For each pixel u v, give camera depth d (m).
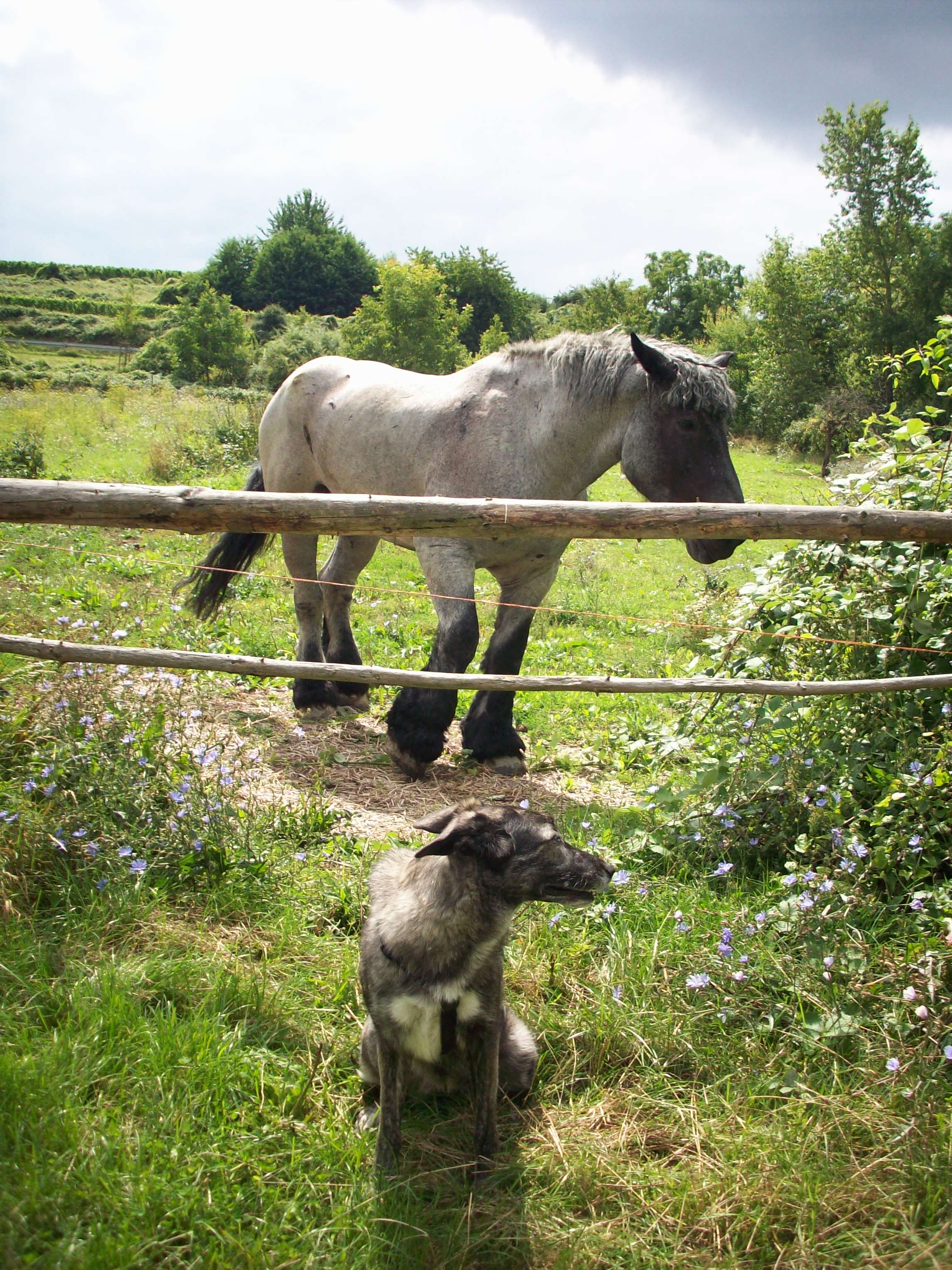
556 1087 3.13
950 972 3.28
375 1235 2.44
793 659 4.89
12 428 17.08
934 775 3.88
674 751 5.03
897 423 5.05
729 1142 2.79
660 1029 3.26
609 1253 2.47
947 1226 2.42
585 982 3.58
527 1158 2.83
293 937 3.70
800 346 39.44
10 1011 3.02
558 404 5.54
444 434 5.70
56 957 3.35
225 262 85.25
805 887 3.81
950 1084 2.92
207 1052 2.91
